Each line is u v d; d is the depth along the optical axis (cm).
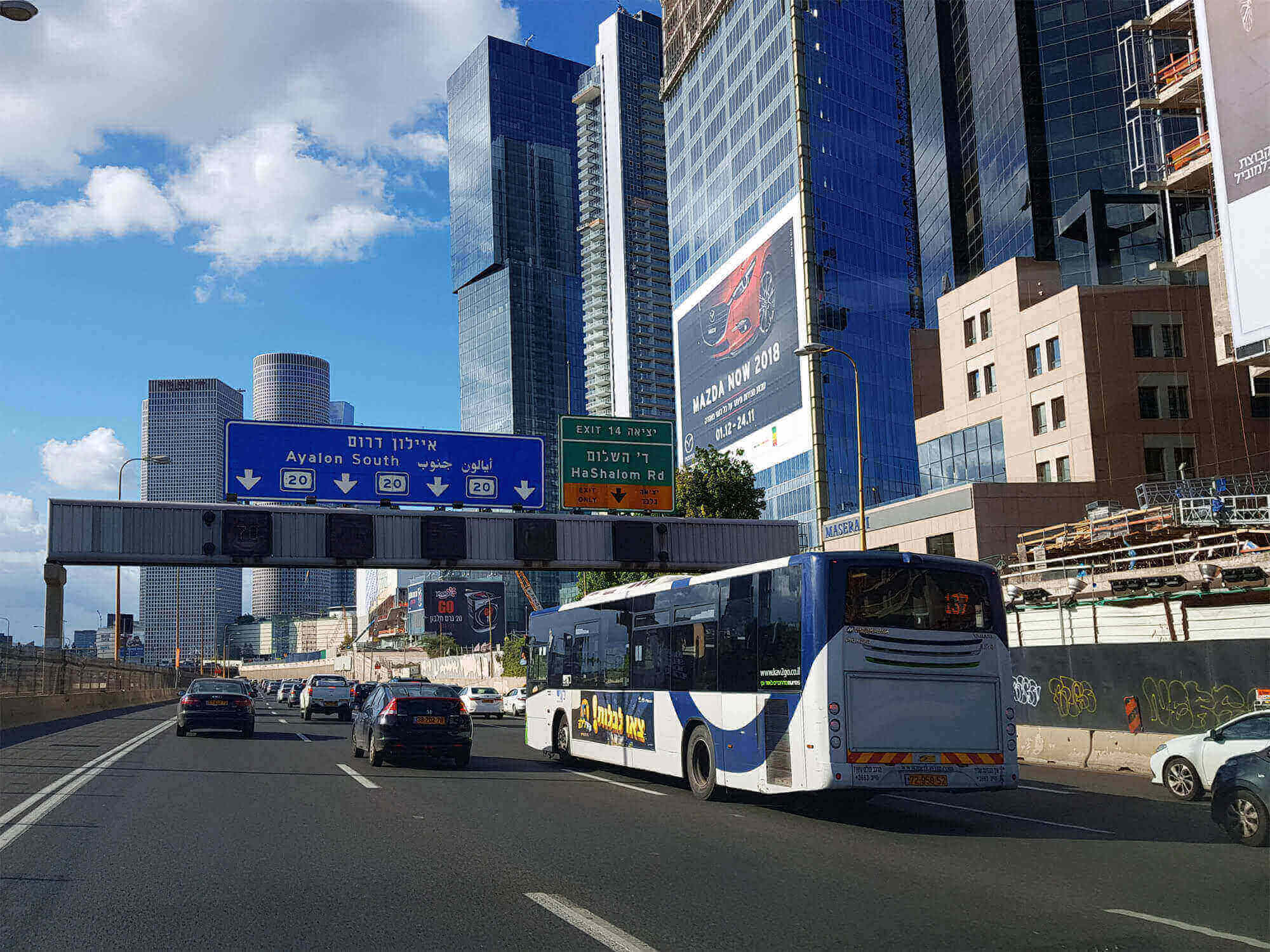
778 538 3700
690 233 12406
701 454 5138
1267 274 2916
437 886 804
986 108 8538
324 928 671
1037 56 7869
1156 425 4991
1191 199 5062
